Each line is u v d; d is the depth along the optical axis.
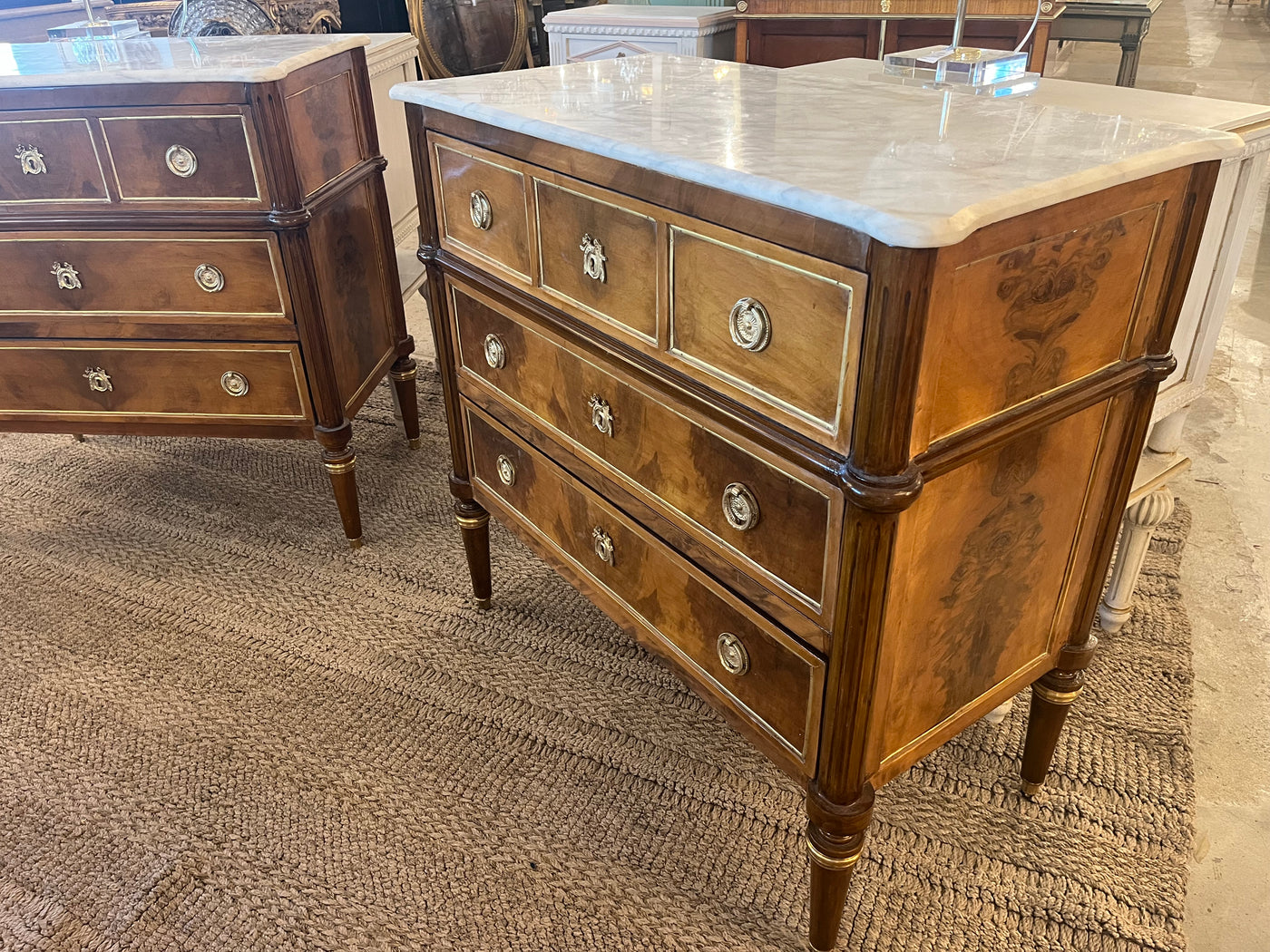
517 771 1.66
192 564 2.21
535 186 1.35
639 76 1.62
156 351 2.07
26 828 1.57
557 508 1.63
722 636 1.30
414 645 1.96
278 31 3.98
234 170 1.86
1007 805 1.56
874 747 1.17
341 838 1.54
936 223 0.81
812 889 1.27
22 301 2.05
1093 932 1.36
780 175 0.97
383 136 2.75
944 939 1.36
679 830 1.54
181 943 1.38
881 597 1.03
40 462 2.65
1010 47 3.00
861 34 3.21
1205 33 8.93
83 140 1.87
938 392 0.96
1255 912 1.39
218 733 1.75
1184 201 1.11
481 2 3.92
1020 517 1.17
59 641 1.98
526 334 1.52
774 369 1.05
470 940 1.38
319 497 2.47
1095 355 1.13
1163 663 1.83
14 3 3.70
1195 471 2.48
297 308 1.98
